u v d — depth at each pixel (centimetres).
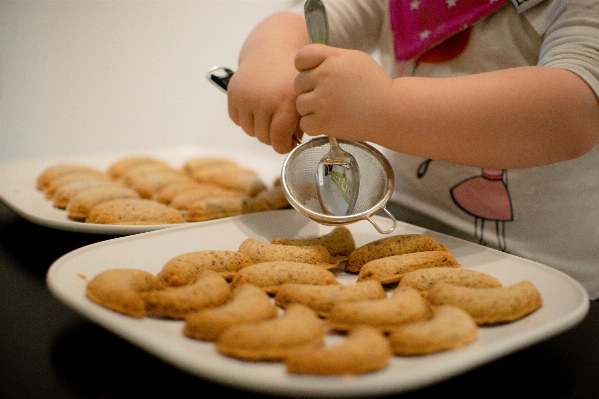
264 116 52
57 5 126
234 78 55
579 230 60
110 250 49
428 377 35
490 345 37
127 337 38
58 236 59
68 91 133
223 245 53
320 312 42
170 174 77
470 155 48
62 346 42
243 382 35
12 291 48
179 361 36
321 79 46
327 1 66
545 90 46
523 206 60
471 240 62
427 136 47
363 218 49
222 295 43
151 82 132
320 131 48
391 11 63
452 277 45
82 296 42
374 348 35
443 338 37
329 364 35
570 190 59
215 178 78
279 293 44
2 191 67
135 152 94
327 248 52
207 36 123
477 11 57
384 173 51
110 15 127
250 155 97
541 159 49
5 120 130
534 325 41
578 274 60
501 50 58
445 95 47
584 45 49
